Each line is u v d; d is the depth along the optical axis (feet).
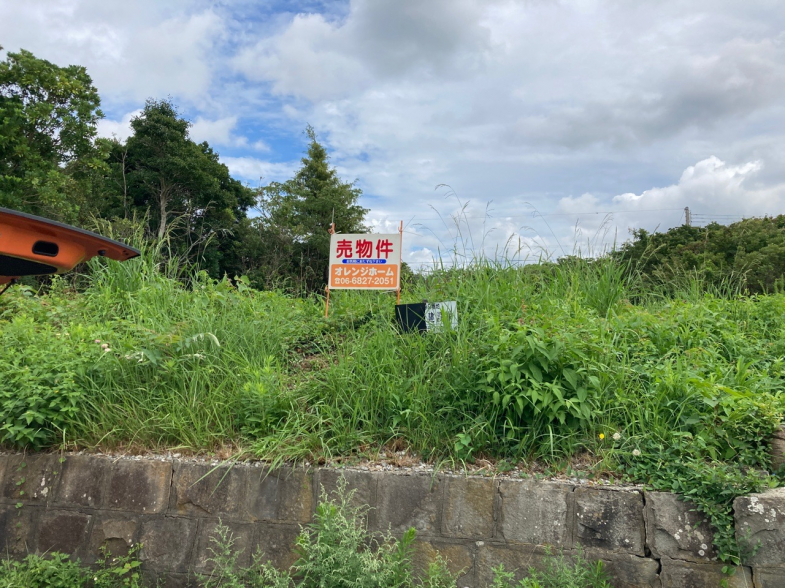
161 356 14.65
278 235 96.02
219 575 11.35
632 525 10.22
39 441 12.97
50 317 18.74
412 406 12.58
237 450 12.67
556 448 11.64
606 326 14.92
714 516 9.76
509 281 19.43
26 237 7.66
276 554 11.40
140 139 88.38
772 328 17.04
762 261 53.83
